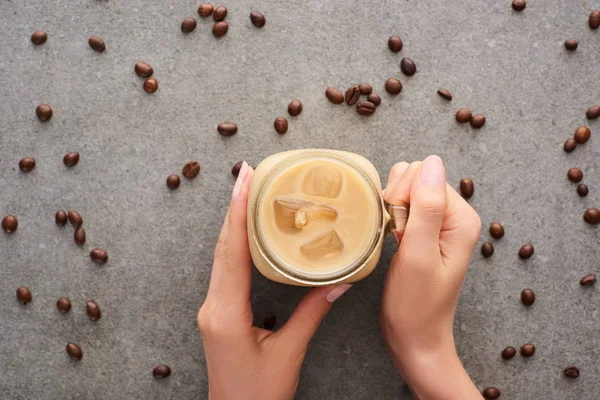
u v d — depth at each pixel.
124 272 0.58
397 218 0.49
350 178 0.46
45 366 0.58
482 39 0.58
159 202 0.57
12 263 0.58
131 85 0.58
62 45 0.58
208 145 0.57
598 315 0.57
